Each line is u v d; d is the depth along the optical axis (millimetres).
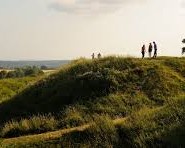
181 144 15430
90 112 22469
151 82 25969
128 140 16703
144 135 16531
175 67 29312
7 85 51875
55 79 28172
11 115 24625
